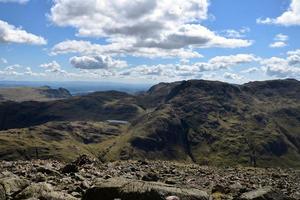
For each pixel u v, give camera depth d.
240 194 20.81
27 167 28.52
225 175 36.12
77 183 20.31
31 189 15.44
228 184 27.34
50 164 34.22
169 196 14.72
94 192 15.76
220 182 29.41
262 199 18.19
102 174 27.33
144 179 25.53
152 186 15.33
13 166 30.41
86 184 19.70
